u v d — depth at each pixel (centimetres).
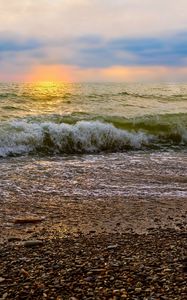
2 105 2425
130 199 810
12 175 986
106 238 566
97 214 709
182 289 386
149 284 398
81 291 386
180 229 621
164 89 5150
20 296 378
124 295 375
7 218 679
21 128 1397
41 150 1345
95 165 1138
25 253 501
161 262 458
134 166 1130
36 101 2775
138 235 582
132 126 1669
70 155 1323
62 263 461
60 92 3725
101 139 1468
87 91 4100
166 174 1037
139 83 7050
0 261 471
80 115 1930
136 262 459
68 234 594
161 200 806
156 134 1638
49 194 835
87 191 863
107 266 448
